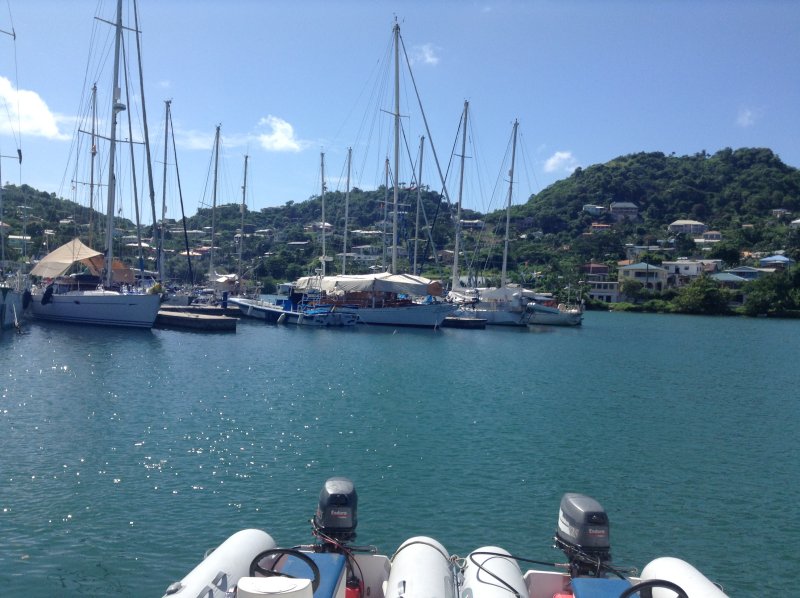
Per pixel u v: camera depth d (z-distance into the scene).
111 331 50.06
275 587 5.75
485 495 16.30
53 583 11.37
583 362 45.75
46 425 21.78
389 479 17.31
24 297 52.88
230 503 15.13
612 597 6.76
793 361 49.34
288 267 133.12
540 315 80.69
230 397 27.56
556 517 14.94
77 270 60.81
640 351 54.75
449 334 62.16
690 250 176.00
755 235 181.12
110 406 24.92
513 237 178.75
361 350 46.59
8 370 32.28
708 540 14.12
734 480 18.38
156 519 14.10
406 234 89.25
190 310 65.38
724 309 119.88
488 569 7.79
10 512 14.29
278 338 52.25
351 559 8.15
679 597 6.30
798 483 18.23
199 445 19.91
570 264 148.00
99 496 15.35
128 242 110.25
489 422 24.59
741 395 33.34
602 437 22.94
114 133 51.22
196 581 6.91
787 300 114.62
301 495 15.77
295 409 25.55
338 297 68.06
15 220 103.44
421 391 30.92
